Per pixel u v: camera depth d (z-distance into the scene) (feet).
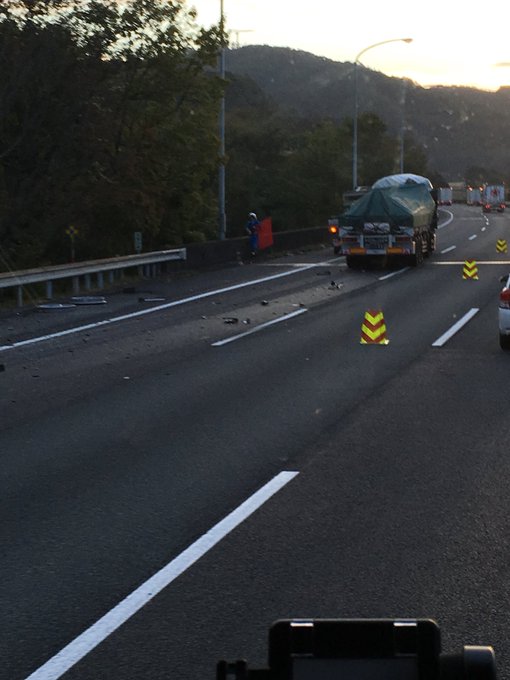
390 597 19.10
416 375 48.75
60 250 135.44
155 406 41.57
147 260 108.68
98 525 24.54
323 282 104.32
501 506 25.89
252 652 16.43
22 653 16.57
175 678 15.43
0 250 118.11
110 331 67.51
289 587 19.77
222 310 79.71
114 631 17.52
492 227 242.99
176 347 59.88
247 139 293.64
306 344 60.64
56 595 19.49
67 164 121.39
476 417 38.34
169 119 138.51
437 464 30.78
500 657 16.07
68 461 31.83
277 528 24.09
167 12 125.29
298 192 241.35
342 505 26.14
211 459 31.89
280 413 39.70
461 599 18.95
